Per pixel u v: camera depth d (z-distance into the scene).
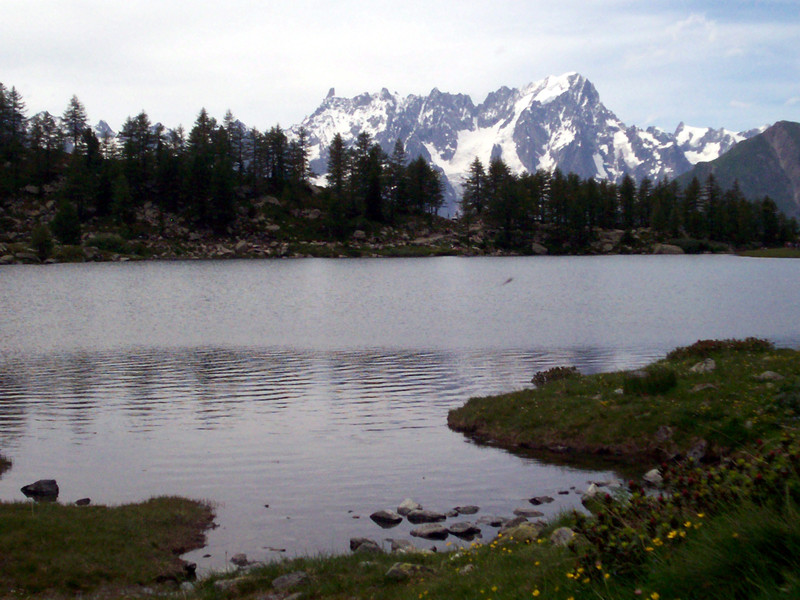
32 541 17.11
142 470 25.14
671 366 32.22
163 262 172.88
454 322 71.75
